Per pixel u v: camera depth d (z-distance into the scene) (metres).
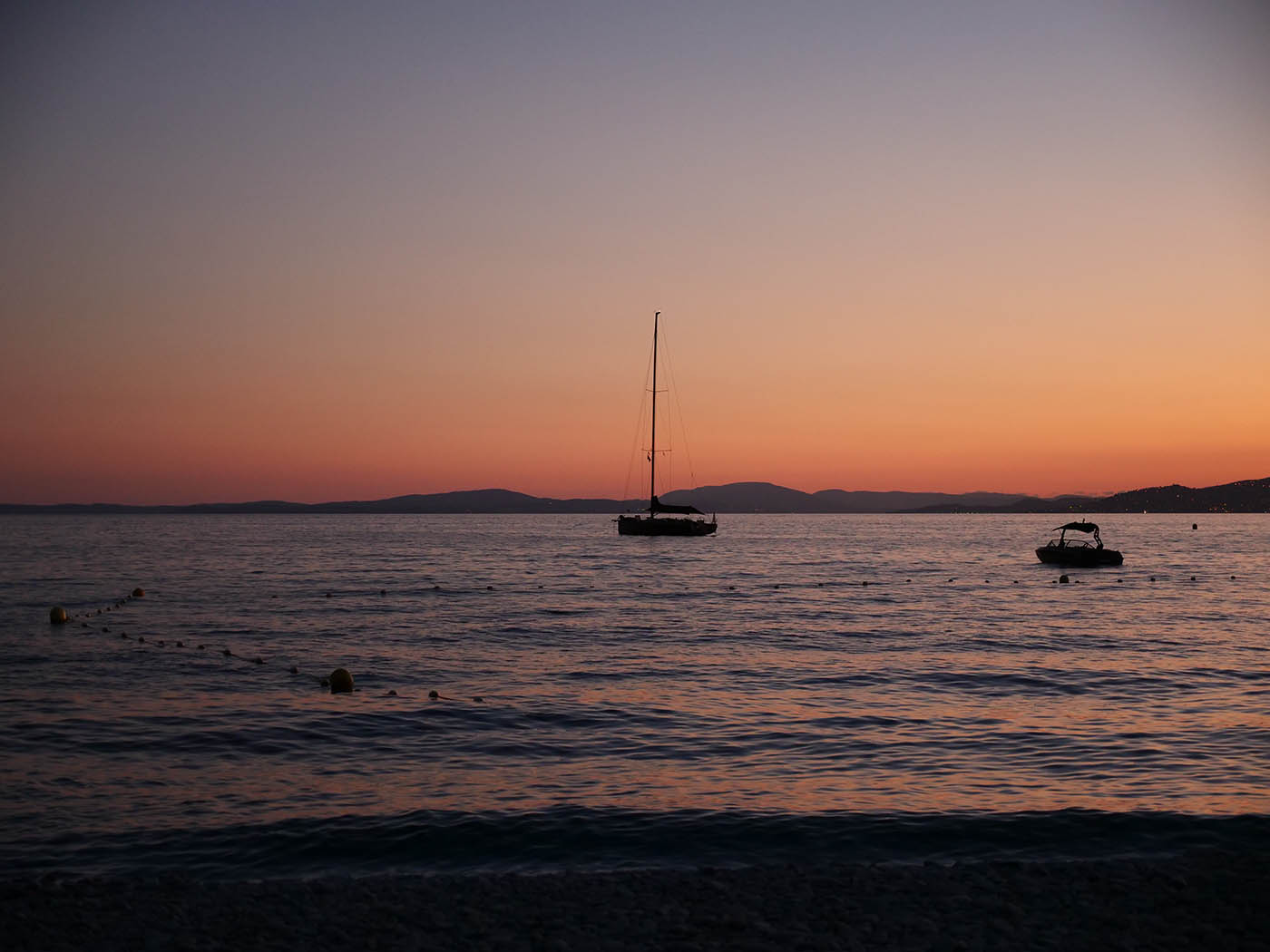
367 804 15.17
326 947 9.80
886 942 9.93
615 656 33.34
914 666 30.77
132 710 23.20
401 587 65.25
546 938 9.98
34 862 12.61
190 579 70.38
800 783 16.34
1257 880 11.39
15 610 48.56
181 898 11.04
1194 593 62.69
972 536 188.12
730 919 10.41
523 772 17.23
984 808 14.73
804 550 124.31
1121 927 10.24
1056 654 34.06
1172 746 19.02
